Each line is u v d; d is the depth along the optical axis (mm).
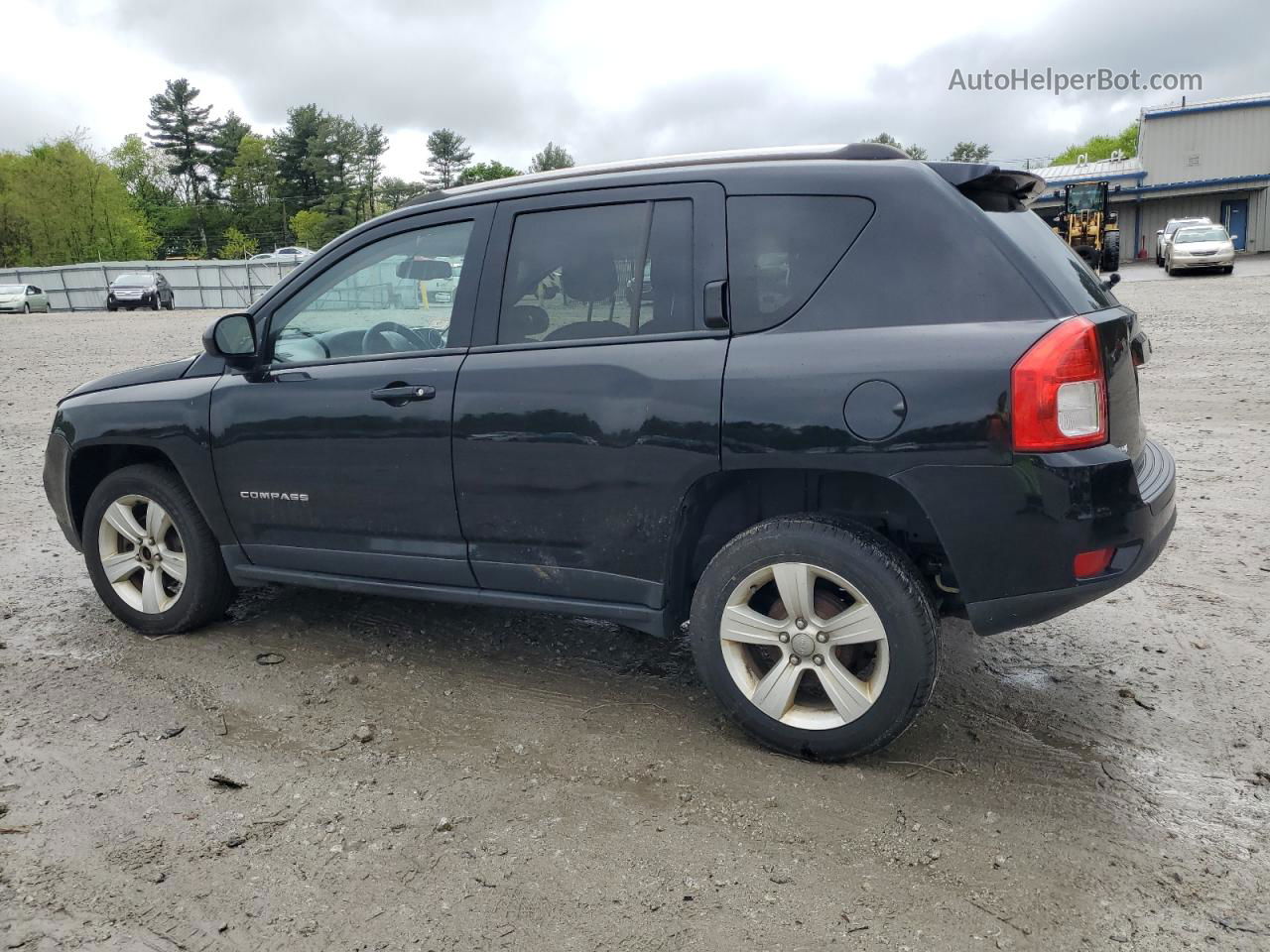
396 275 3773
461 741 3398
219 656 4145
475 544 3623
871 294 3020
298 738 3430
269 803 3006
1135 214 50500
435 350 3660
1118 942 2363
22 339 22609
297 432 3865
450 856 2732
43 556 5680
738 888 2578
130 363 16688
